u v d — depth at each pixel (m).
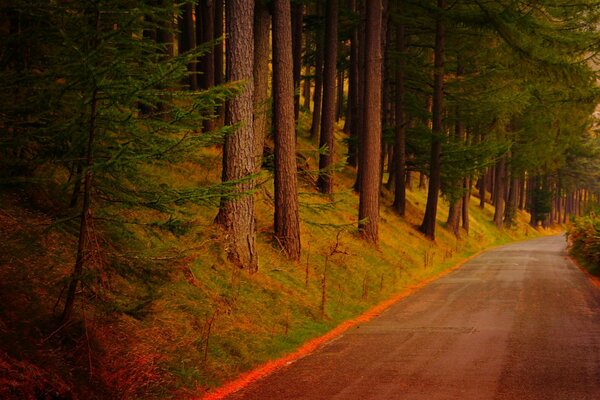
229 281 10.91
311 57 36.06
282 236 14.53
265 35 16.62
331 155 22.66
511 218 56.22
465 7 24.11
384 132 29.50
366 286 15.48
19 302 6.41
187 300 9.23
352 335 10.71
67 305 6.48
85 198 6.37
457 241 34.38
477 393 6.58
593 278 19.06
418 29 29.20
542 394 6.47
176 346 7.83
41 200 8.46
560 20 20.38
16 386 5.04
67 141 6.41
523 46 19.86
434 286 17.81
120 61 5.65
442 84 27.28
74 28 5.96
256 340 9.41
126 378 6.49
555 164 50.59
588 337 9.52
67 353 6.19
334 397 6.71
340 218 21.14
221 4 21.47
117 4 5.87
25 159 6.64
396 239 23.75
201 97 6.20
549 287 16.42
